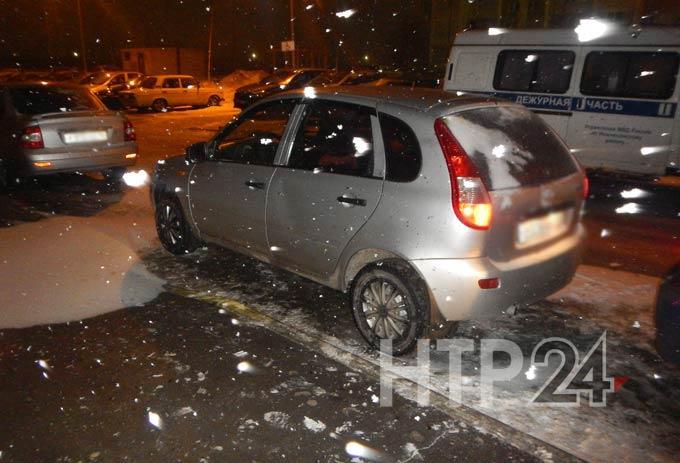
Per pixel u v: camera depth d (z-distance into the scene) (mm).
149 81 23000
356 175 3727
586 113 9328
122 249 5785
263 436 2932
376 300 3727
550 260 3504
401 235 3439
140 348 3812
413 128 3490
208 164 4926
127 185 8992
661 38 8508
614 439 2895
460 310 3328
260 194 4371
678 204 8016
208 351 3777
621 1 25781
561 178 3607
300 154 4164
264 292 4754
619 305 4441
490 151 3381
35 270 5191
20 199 7980
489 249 3264
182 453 2807
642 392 3299
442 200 3273
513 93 10195
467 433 2953
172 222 5461
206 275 5109
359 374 3504
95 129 8180
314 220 3969
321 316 4324
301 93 4293
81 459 2766
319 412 3129
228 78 35438
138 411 3135
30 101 8164
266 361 3654
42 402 3215
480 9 32625
